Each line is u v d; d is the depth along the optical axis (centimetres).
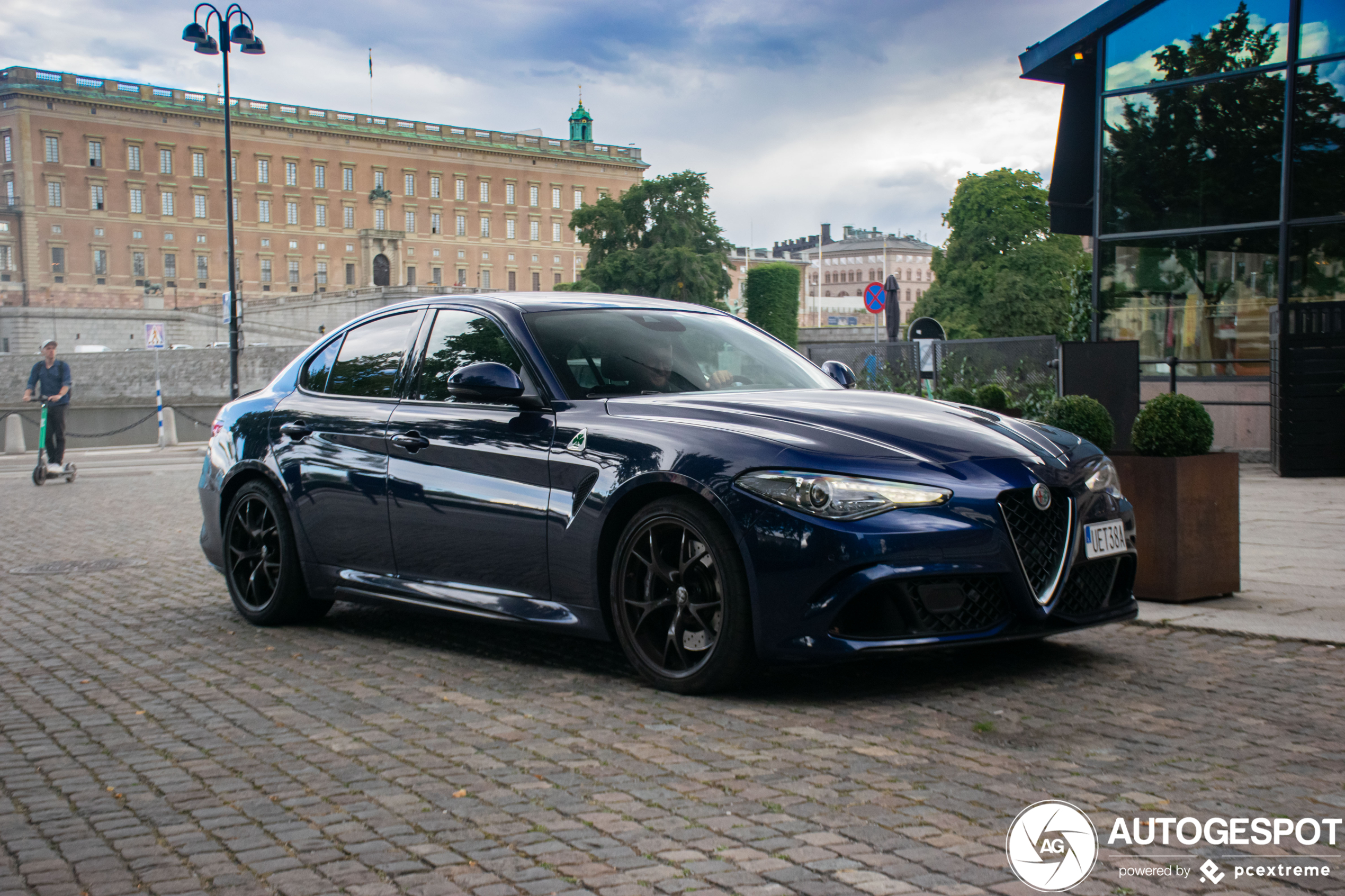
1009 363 1550
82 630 568
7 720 398
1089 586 406
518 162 11700
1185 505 542
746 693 399
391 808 294
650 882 241
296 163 10525
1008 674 416
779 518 370
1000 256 5972
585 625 424
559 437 433
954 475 378
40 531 1003
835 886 236
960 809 280
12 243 9406
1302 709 367
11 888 250
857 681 412
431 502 473
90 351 7450
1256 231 1360
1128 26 1449
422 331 520
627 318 491
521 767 324
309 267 10606
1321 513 878
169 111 9919
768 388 467
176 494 1359
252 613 568
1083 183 1636
